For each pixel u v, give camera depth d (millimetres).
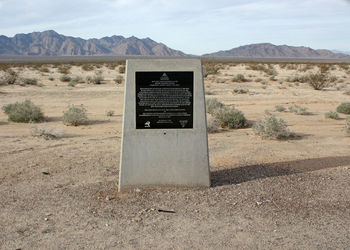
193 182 6184
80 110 13695
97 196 5906
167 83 5914
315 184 6484
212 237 4559
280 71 52312
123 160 6074
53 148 9195
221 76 39875
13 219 5047
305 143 10055
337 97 23125
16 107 14422
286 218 5121
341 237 4578
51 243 4387
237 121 12797
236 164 7770
